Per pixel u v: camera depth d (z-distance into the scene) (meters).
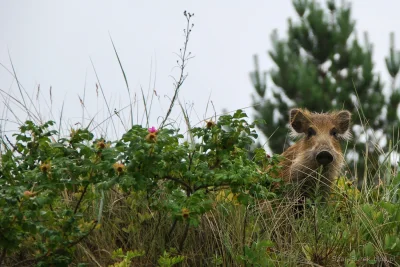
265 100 28.64
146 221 11.25
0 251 10.09
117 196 11.51
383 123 26.86
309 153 14.55
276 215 11.70
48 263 9.66
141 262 10.79
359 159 20.09
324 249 10.79
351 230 11.15
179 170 10.25
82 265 9.89
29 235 9.95
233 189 10.48
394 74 28.39
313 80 28.58
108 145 10.73
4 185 9.48
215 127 10.98
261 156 11.73
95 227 10.50
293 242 10.95
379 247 10.69
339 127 15.98
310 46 30.73
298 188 13.73
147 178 10.03
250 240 10.82
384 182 12.75
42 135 10.42
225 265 10.61
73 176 9.84
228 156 10.90
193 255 10.90
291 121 15.88
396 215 11.19
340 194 12.51
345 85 28.06
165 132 9.90
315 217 11.09
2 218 9.09
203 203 10.08
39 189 9.46
